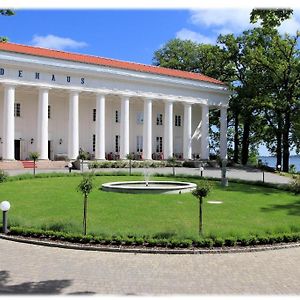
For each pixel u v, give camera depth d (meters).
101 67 50.66
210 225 18.16
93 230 15.79
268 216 20.95
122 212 20.86
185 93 57.75
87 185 16.19
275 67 55.84
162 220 19.06
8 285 10.31
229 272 11.81
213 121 73.81
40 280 10.78
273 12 16.52
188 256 13.64
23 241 15.12
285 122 55.84
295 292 10.15
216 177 39.31
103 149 50.97
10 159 44.84
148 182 32.28
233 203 24.78
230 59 63.78
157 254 13.81
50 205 22.66
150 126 54.66
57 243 14.69
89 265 12.34
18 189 28.25
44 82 46.72
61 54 50.72
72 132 48.91
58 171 41.47
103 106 50.88
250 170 51.91
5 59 43.78
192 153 64.38
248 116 60.38
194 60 73.62
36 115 51.62
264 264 12.76
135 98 55.75
